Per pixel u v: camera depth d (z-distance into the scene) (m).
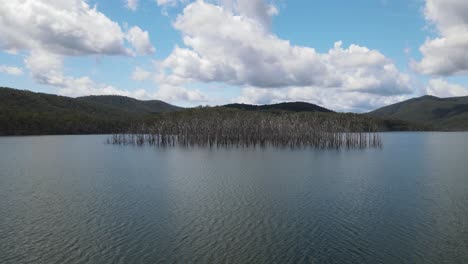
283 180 41.69
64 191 35.72
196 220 25.44
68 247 20.62
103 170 50.97
